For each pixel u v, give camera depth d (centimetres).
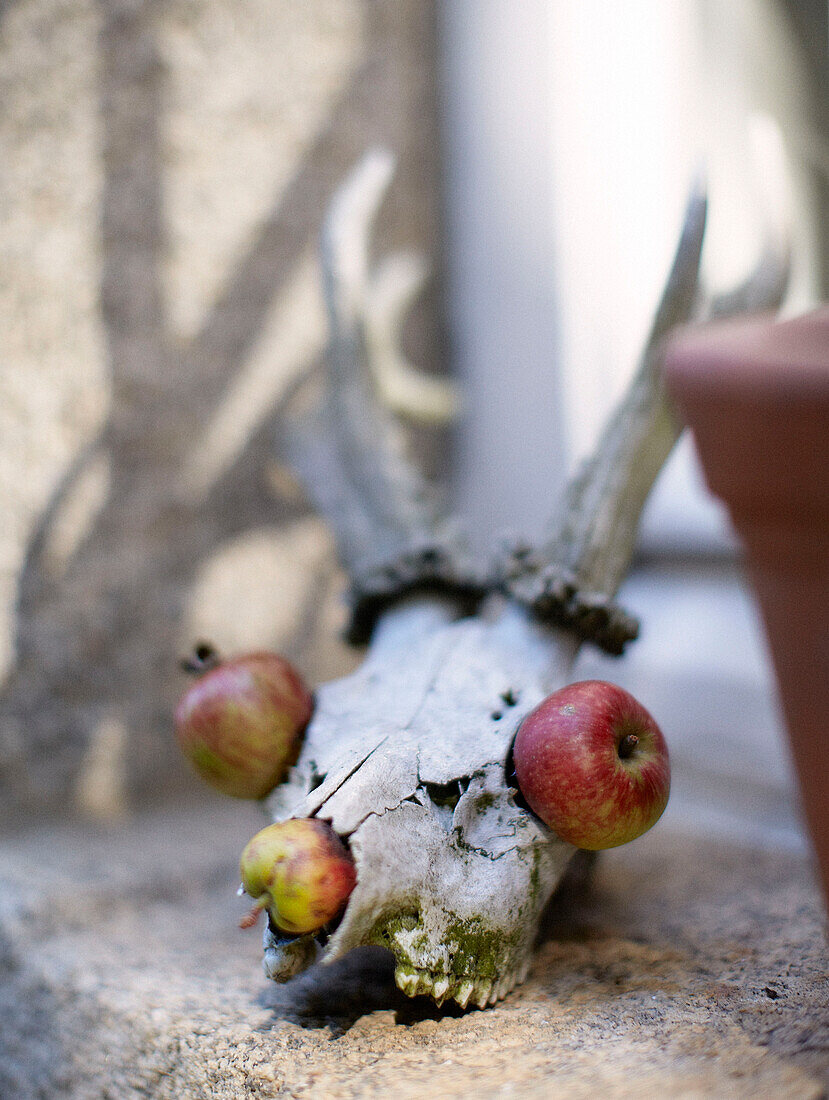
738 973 54
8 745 86
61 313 88
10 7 85
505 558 63
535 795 52
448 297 120
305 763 55
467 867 52
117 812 89
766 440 40
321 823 50
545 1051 49
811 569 42
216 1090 50
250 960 61
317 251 104
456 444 119
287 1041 51
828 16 90
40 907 68
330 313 78
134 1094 54
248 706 55
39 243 87
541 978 55
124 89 91
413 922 51
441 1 117
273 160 101
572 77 108
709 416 41
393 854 50
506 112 112
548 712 53
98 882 71
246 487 98
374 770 52
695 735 97
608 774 51
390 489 73
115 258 90
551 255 109
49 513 87
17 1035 63
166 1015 54
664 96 109
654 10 108
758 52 96
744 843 77
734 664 100
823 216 90
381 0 111
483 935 52
